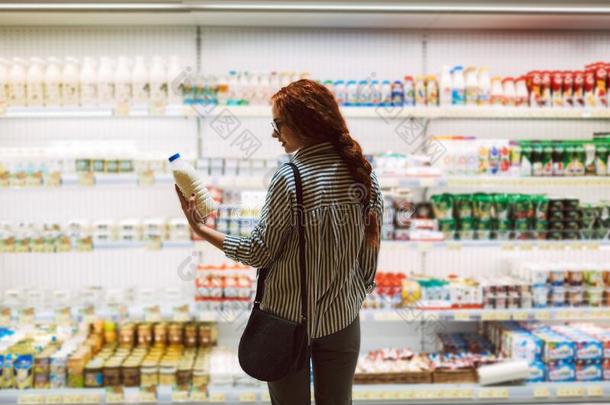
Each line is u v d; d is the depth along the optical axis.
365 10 3.06
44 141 3.64
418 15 3.24
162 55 3.61
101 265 3.72
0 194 3.66
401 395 3.06
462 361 3.22
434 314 3.23
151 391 3.04
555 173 3.36
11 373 3.04
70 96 3.16
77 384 3.05
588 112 3.29
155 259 3.74
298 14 3.21
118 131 3.66
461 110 3.26
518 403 3.13
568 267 3.42
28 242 3.14
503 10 3.07
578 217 3.36
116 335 3.57
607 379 3.23
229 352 3.37
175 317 3.17
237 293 3.19
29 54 3.55
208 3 2.88
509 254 3.89
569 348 3.20
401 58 3.71
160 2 2.87
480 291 3.28
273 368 1.85
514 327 3.55
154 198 3.71
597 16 3.26
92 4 2.88
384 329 3.86
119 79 3.16
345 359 1.96
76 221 3.17
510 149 3.35
